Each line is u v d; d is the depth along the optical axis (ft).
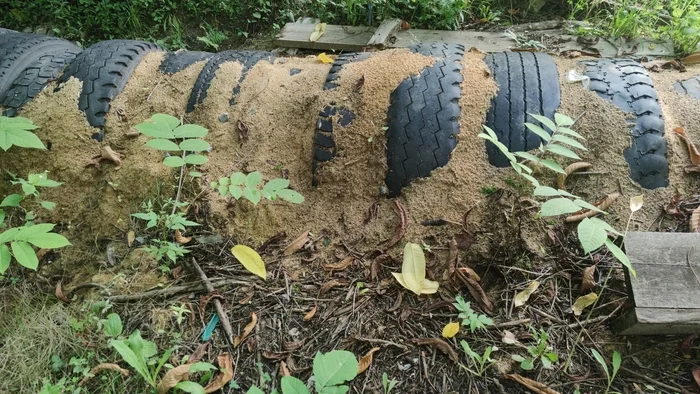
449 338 7.00
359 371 6.77
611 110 8.34
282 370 6.91
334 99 9.12
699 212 7.59
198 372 6.93
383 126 8.67
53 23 17.29
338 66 9.69
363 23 15.19
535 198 8.00
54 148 9.34
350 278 8.00
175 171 9.05
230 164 9.18
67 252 8.83
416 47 9.66
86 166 9.24
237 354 7.17
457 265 7.75
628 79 8.70
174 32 16.71
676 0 13.24
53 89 9.73
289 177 9.11
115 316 7.09
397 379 6.75
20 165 9.42
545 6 15.85
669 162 8.10
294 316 7.59
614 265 7.39
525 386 6.42
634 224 7.82
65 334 7.44
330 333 7.32
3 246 6.23
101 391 6.79
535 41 13.56
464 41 13.88
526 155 6.81
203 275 8.08
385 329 7.30
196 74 10.07
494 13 15.55
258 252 8.49
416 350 7.00
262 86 9.76
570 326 7.01
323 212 8.82
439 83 8.75
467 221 8.10
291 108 9.48
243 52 10.89
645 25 13.04
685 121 8.42
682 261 6.69
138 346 6.51
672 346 6.70
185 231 8.62
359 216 8.61
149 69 10.24
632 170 8.09
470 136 8.44
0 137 6.97
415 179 8.50
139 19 17.08
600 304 7.19
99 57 10.09
